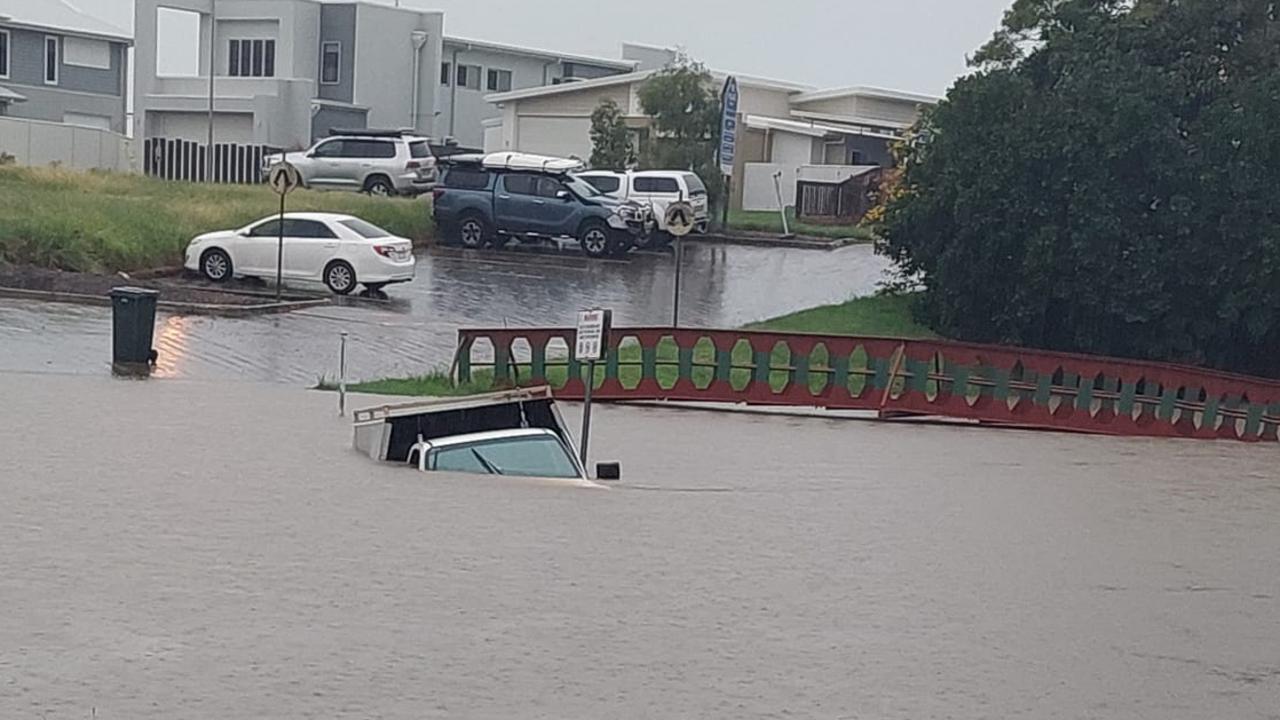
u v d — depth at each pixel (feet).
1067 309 118.11
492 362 89.20
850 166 193.98
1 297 97.81
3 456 52.21
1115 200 113.39
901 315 125.18
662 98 174.29
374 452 55.88
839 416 86.58
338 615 32.35
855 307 126.41
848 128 207.62
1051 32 127.85
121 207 122.21
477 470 53.72
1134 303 113.91
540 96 200.54
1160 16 122.72
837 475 60.39
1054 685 29.04
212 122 201.26
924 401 86.63
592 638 31.24
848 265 147.95
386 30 215.72
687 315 112.98
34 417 62.03
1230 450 77.92
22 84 217.77
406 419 56.18
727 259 146.10
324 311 102.53
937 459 68.08
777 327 112.27
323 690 26.99
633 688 27.81
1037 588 38.04
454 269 126.00
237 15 211.82
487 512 45.50
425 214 140.87
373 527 42.29
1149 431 86.58
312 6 212.64
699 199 157.48
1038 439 80.07
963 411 86.43
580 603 34.30
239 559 37.47
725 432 75.61
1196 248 112.57
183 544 39.04
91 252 108.99
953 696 28.12
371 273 109.19
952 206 119.96
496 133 209.05
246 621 31.53
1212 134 112.37
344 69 213.25
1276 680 29.81
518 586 35.73
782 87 211.00
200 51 214.48
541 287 119.85
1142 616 35.14
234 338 90.48
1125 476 64.13
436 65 220.02
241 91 203.82
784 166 191.93
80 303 98.22
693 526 45.14
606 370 86.48
